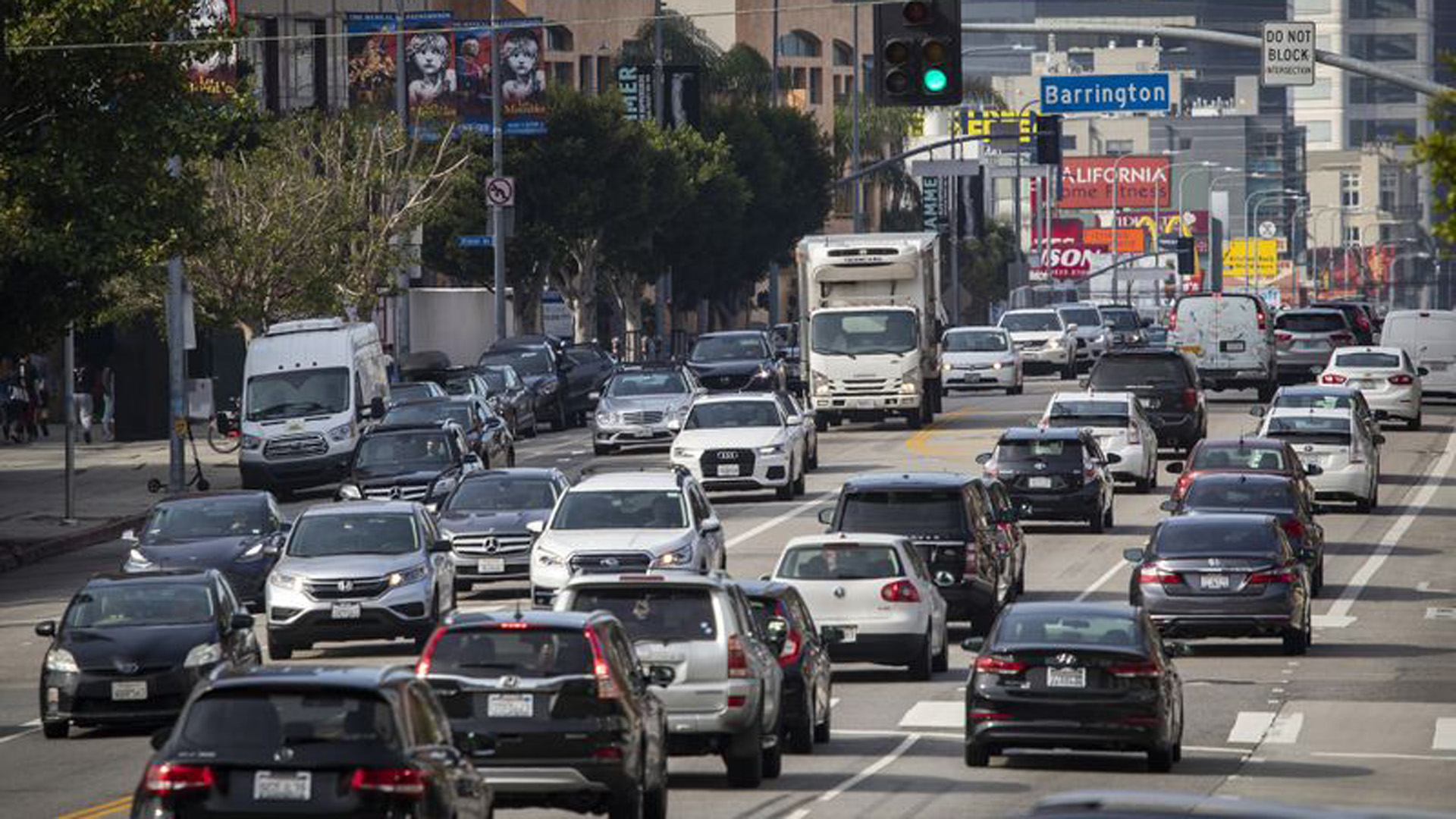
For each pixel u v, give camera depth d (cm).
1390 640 9969
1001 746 6762
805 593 8562
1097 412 15075
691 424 14575
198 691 4256
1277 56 11050
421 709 4369
